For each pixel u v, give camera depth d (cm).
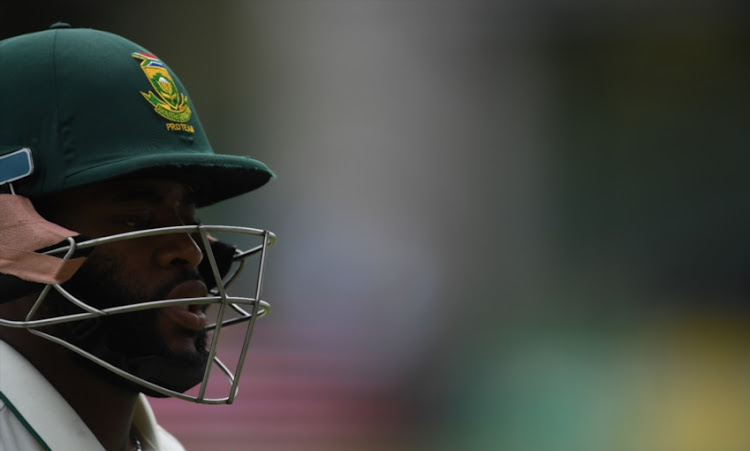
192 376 646
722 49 5691
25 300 635
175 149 659
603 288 5431
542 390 3672
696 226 5619
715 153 5678
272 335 3947
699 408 3591
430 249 5234
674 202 5619
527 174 5512
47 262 580
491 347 4319
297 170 5266
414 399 3722
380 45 5397
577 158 5600
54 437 609
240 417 3133
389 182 5331
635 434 3462
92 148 632
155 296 636
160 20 5219
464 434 3506
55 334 632
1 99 637
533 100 5534
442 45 5453
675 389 3666
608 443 3450
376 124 5378
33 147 629
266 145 5281
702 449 3444
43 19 4934
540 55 5550
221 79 5288
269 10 5306
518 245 5447
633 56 5619
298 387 3419
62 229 591
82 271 626
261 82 5309
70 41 651
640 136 5666
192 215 691
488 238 5412
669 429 3494
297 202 5153
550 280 5394
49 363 637
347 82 5375
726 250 5575
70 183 621
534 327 4694
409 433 3453
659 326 4600
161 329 637
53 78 637
